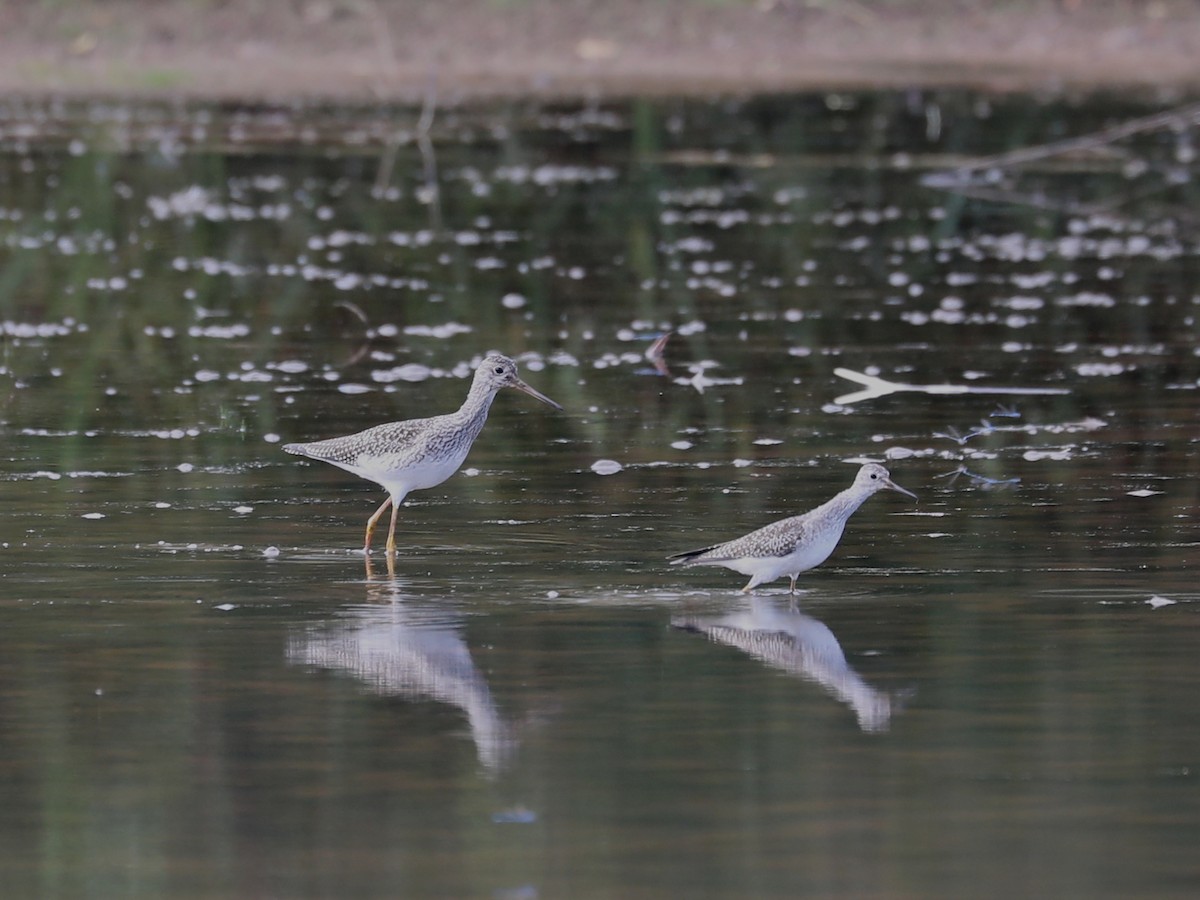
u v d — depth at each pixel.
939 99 37.00
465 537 13.34
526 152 32.78
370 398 17.84
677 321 21.64
